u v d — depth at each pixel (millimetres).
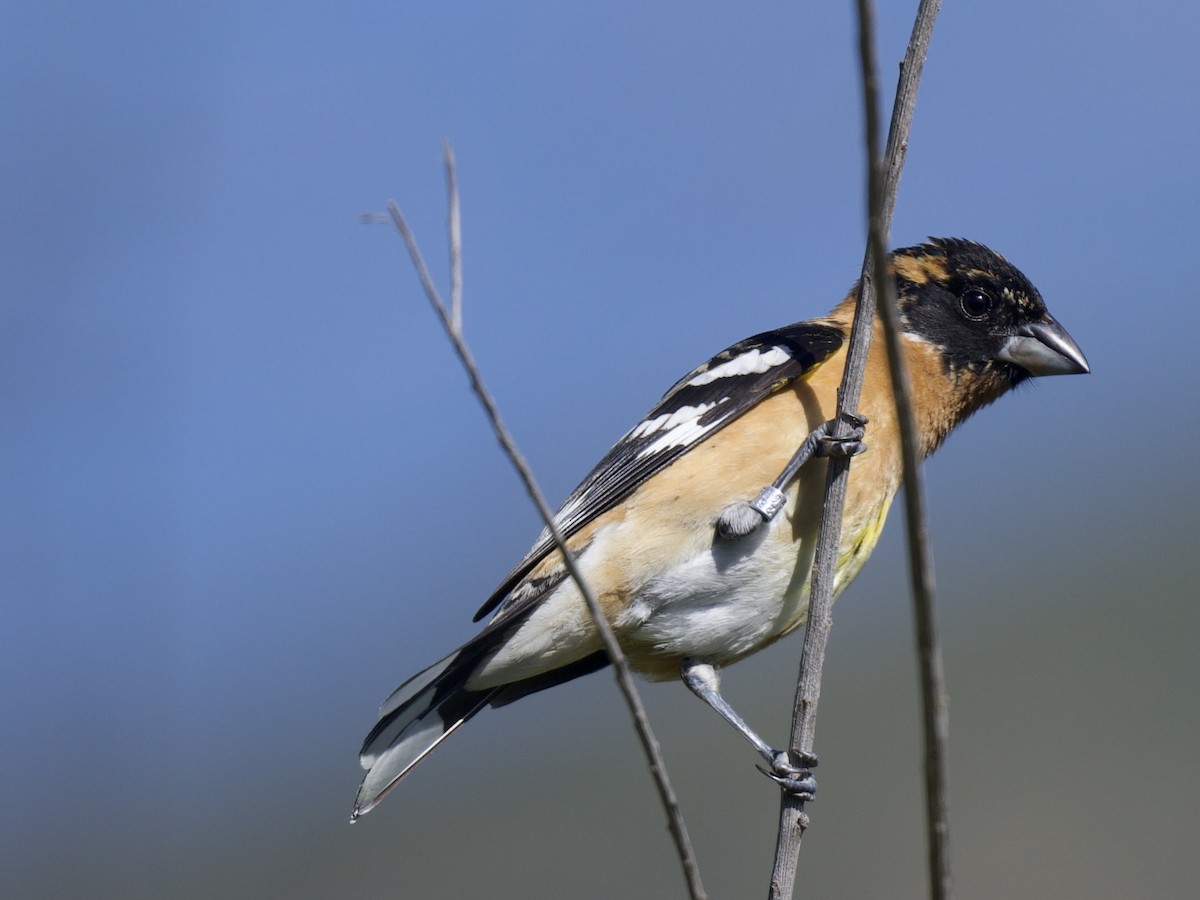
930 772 5691
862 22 5520
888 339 5617
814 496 9523
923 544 5645
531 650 9672
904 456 5617
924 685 5676
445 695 9922
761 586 9547
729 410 9656
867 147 5609
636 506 9633
